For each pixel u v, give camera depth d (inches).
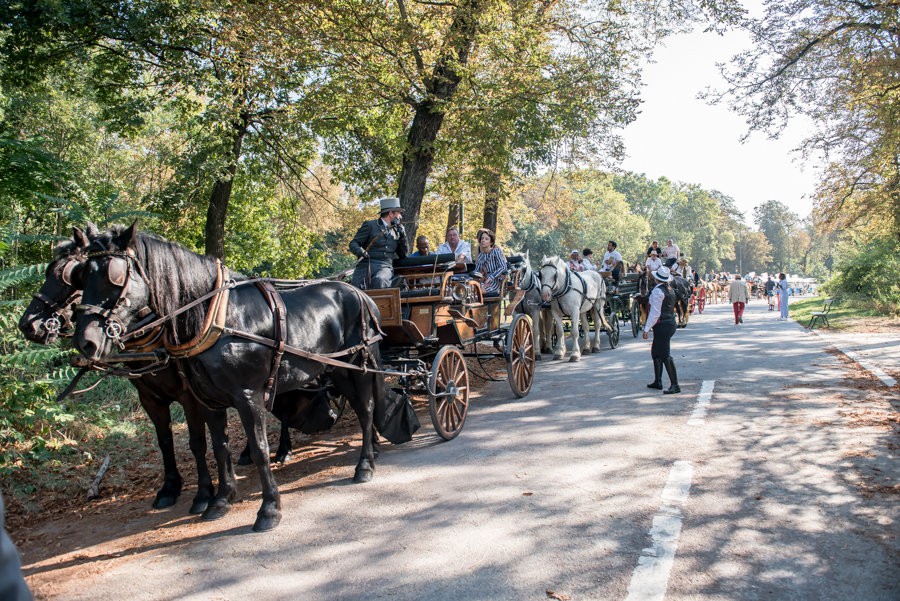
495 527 200.2
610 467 251.3
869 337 631.8
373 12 478.6
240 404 213.0
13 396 293.1
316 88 553.6
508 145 558.3
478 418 349.4
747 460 251.6
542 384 439.8
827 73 688.4
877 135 745.0
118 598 168.7
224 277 218.7
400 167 633.6
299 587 169.9
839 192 916.6
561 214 1031.0
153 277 197.6
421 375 304.0
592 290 583.2
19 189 458.0
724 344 613.9
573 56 595.5
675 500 213.9
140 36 503.5
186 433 342.3
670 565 169.8
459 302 323.9
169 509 238.1
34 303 198.1
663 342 387.5
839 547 177.2
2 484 260.4
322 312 249.0
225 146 596.4
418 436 323.3
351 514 218.8
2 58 554.3
